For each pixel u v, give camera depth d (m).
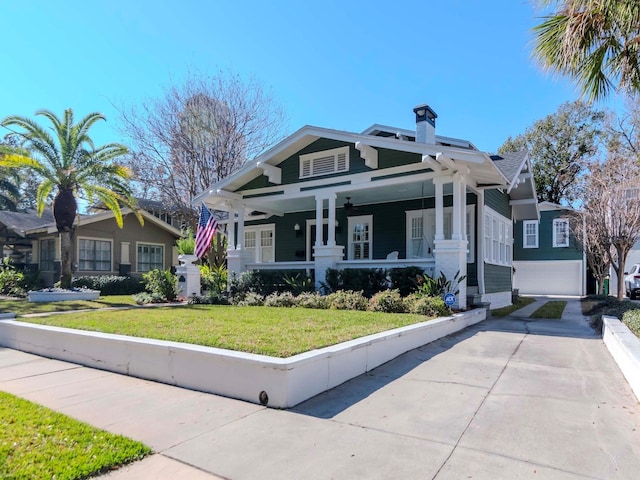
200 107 20.84
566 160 29.12
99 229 19.62
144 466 2.98
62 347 6.61
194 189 20.98
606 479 2.72
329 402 4.28
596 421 3.68
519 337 7.77
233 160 21.25
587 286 24.09
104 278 18.19
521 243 24.75
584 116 28.92
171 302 12.53
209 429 3.63
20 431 3.45
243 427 3.67
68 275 13.98
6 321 8.05
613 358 6.01
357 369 5.19
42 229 18.73
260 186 13.44
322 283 11.55
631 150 16.39
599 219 14.45
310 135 11.95
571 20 5.84
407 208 13.84
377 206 14.42
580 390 4.55
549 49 6.39
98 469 2.86
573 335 8.00
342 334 5.90
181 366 5.02
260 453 3.17
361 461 3.02
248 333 6.02
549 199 30.27
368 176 11.41
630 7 5.34
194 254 13.67
